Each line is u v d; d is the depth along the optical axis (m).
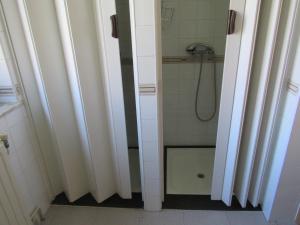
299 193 1.38
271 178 1.41
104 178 1.64
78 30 1.21
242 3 1.11
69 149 1.56
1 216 1.11
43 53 1.30
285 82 1.17
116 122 1.43
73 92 1.40
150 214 1.61
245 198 1.54
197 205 1.65
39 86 1.38
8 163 1.14
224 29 1.81
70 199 1.69
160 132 1.36
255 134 1.31
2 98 1.37
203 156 2.19
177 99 2.11
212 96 2.07
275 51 1.16
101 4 1.15
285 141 1.22
